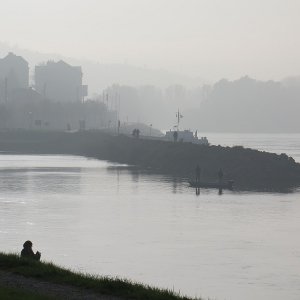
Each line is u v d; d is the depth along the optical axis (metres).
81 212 140.50
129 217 135.00
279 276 86.00
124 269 87.88
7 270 49.56
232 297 75.06
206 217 136.75
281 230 121.56
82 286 45.47
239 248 103.69
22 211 140.50
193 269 89.00
